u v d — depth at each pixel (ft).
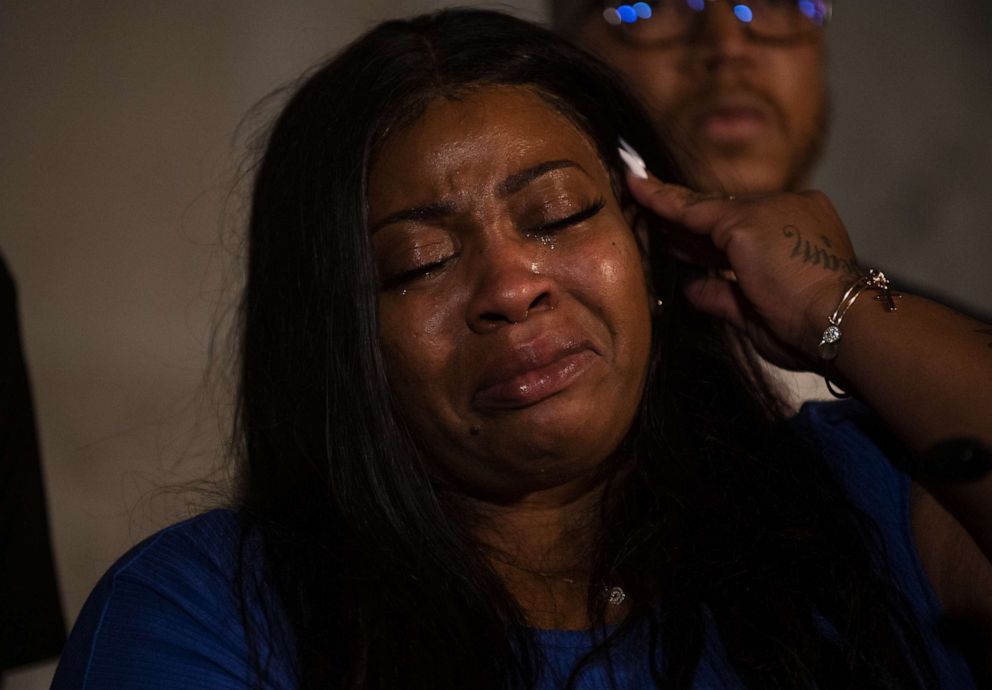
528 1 8.86
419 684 4.56
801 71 8.16
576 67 5.28
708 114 8.02
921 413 4.82
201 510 5.81
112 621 4.49
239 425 5.63
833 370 5.21
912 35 11.43
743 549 5.03
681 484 5.20
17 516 6.65
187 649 4.43
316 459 5.03
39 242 9.33
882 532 5.20
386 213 4.75
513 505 5.07
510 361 4.54
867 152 11.34
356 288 4.78
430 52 4.96
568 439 4.63
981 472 4.61
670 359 5.53
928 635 5.00
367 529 4.83
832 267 5.32
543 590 5.02
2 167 9.36
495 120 4.82
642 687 4.65
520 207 4.71
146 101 9.59
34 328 9.18
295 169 5.10
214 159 9.62
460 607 4.75
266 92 9.80
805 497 5.24
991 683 4.90
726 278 5.74
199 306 9.41
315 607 4.66
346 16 9.93
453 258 4.72
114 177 9.49
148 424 9.16
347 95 4.93
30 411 6.86
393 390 4.82
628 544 5.03
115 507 8.97
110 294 9.36
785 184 8.30
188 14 9.68
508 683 4.60
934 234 11.41
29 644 6.61
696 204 5.55
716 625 4.84
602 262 4.72
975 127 11.51
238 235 9.30
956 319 5.05
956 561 5.01
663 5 7.97
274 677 4.48
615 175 5.46
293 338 5.09
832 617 4.92
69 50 9.51
